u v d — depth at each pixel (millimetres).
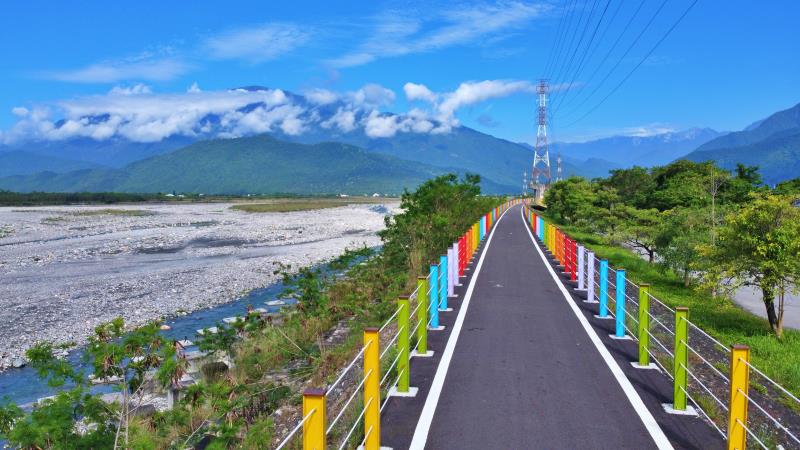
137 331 8180
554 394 7266
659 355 9141
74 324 18688
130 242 43219
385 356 8805
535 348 9367
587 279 14617
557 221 51156
